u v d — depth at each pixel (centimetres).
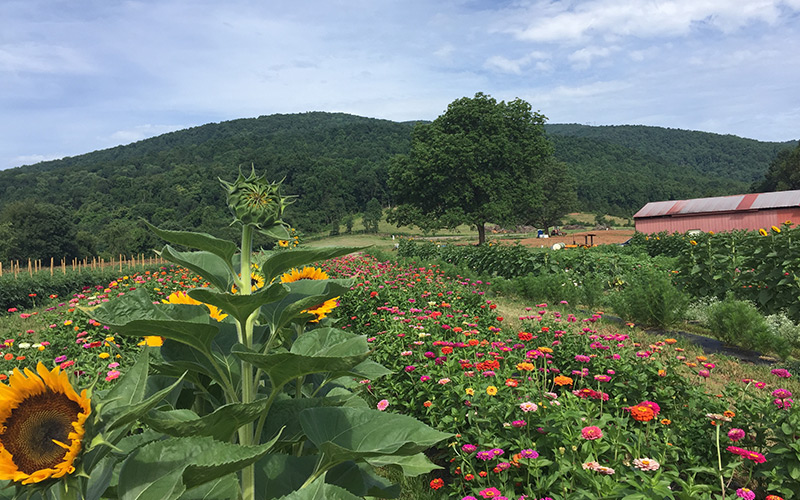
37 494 116
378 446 164
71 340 694
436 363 527
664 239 2386
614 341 606
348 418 174
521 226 10638
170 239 154
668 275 1363
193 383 192
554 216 9181
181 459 124
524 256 1728
